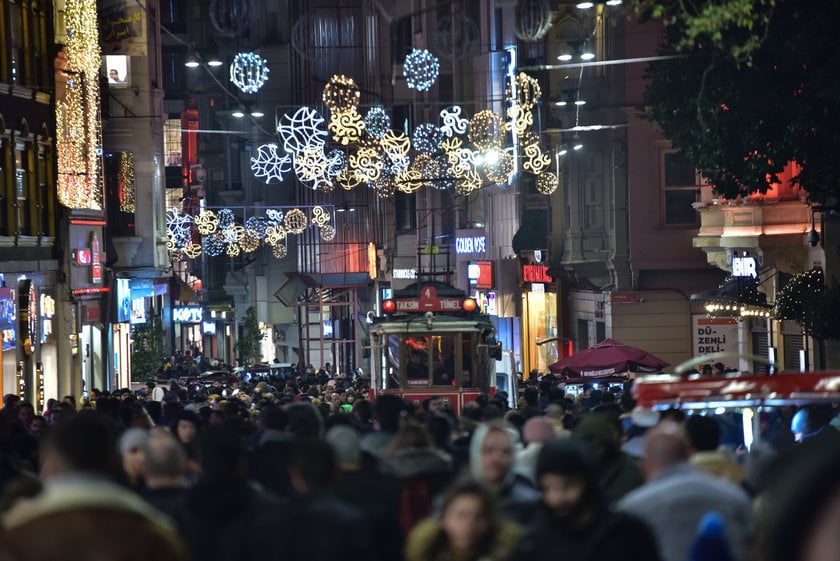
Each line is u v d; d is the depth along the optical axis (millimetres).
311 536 16078
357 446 22203
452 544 15672
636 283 112750
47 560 7312
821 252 79188
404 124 177250
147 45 118875
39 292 93875
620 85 113250
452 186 153375
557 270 123125
